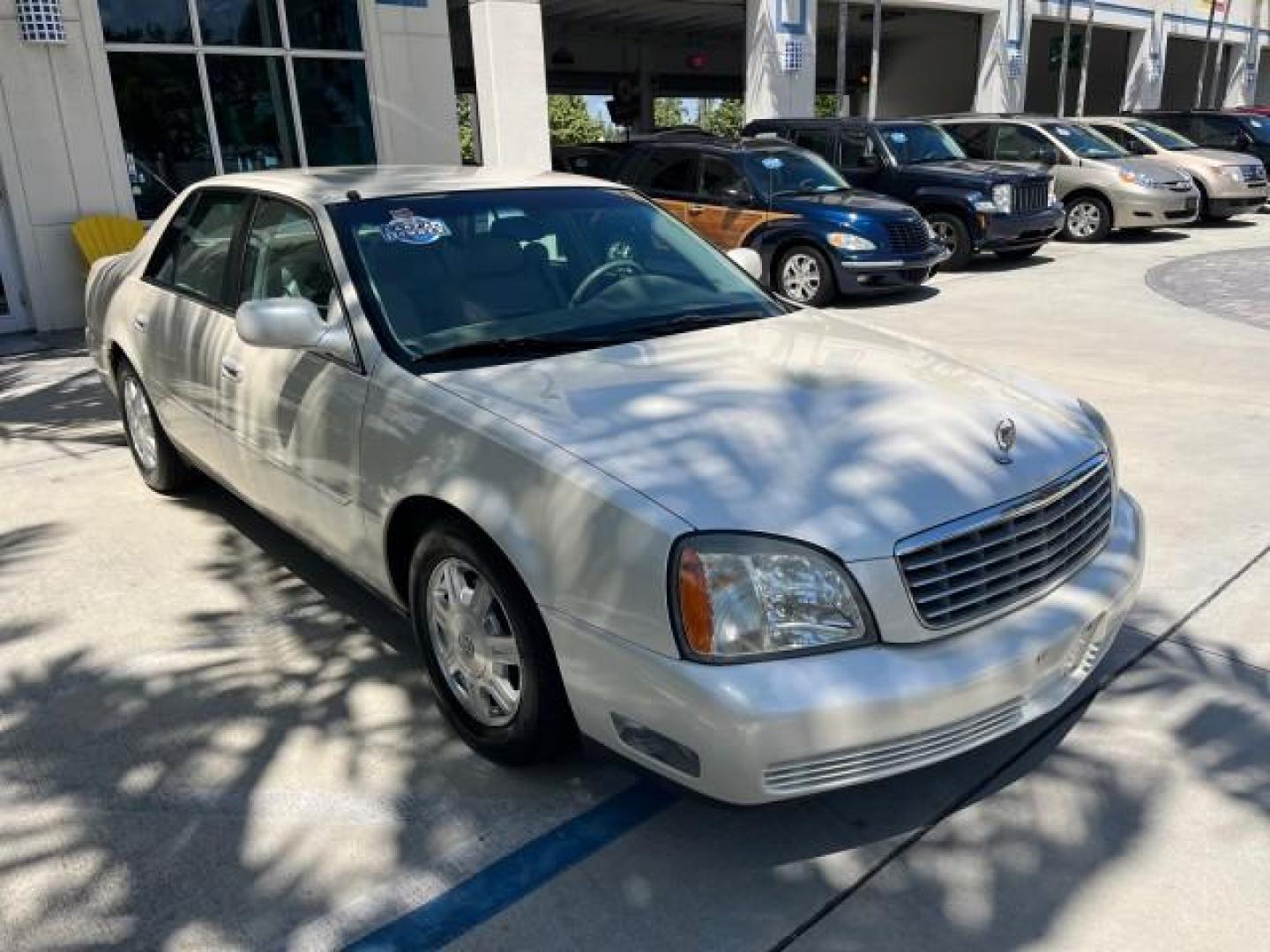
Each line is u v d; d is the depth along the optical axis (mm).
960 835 2791
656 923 2512
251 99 10680
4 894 2617
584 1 21922
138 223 9812
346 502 3361
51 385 7641
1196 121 19000
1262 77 33531
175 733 3281
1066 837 2771
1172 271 12062
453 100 12000
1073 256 13602
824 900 2576
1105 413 6355
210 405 4152
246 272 4062
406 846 2775
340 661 3699
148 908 2570
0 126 9188
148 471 5266
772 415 2875
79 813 2920
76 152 9594
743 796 2408
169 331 4473
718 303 3926
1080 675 2863
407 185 3932
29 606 4129
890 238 10281
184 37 10109
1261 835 2764
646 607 2457
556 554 2619
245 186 4246
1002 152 15398
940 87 28547
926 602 2508
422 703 3434
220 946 2453
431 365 3219
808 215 10344
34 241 9539
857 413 2916
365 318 3352
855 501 2539
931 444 2770
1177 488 5102
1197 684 3449
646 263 4031
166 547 4656
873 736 2414
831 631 2432
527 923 2512
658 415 2859
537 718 2828
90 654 3762
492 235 3805
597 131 69562
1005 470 2760
